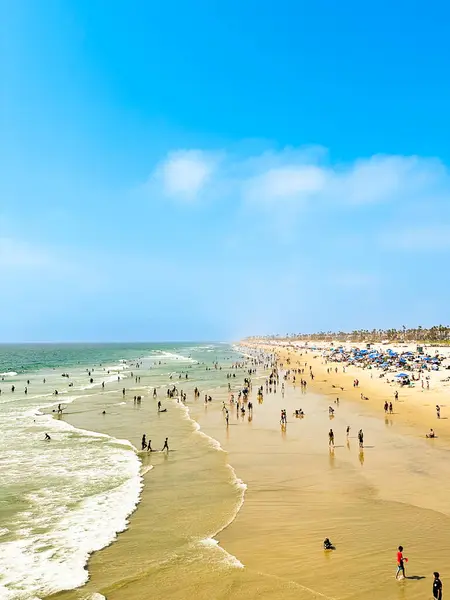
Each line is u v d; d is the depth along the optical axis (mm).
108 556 15867
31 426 40906
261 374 93938
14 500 21750
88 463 28281
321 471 25156
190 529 17938
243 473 25266
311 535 16844
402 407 47000
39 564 15406
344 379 77625
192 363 138000
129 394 63969
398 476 23734
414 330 178500
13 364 143000
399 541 16047
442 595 12328
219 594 13047
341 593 12812
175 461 28375
